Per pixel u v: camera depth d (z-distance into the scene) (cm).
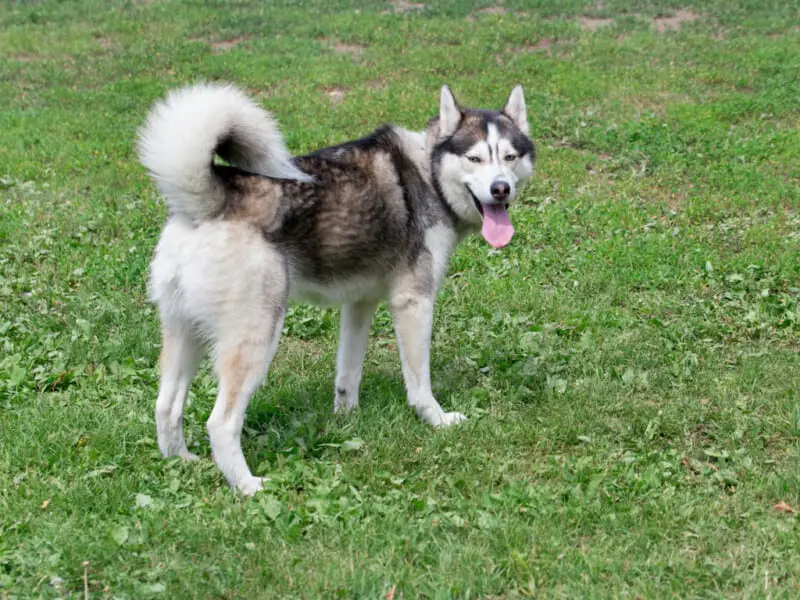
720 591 308
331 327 416
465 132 360
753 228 477
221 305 332
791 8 904
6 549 314
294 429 358
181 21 897
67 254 456
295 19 898
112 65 774
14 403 369
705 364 390
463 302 429
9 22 913
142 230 479
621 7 914
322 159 348
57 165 547
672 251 459
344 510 327
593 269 448
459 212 364
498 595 309
